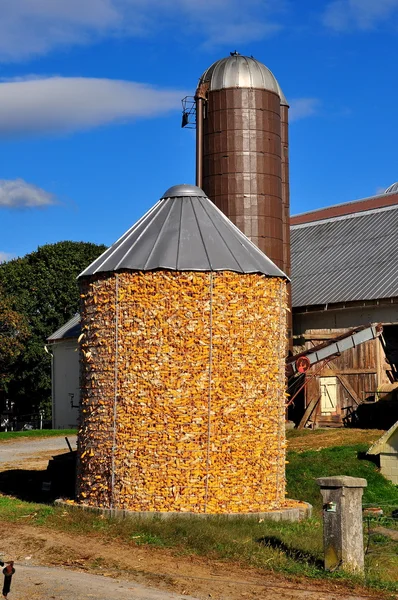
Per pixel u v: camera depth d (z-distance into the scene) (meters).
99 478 18.11
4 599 11.63
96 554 14.52
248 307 18.20
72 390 44.56
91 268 18.94
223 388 17.80
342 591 12.31
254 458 17.94
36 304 58.06
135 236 19.06
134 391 17.81
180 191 19.89
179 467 17.47
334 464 25.75
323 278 40.53
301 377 36.03
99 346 18.41
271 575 13.20
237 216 34.88
